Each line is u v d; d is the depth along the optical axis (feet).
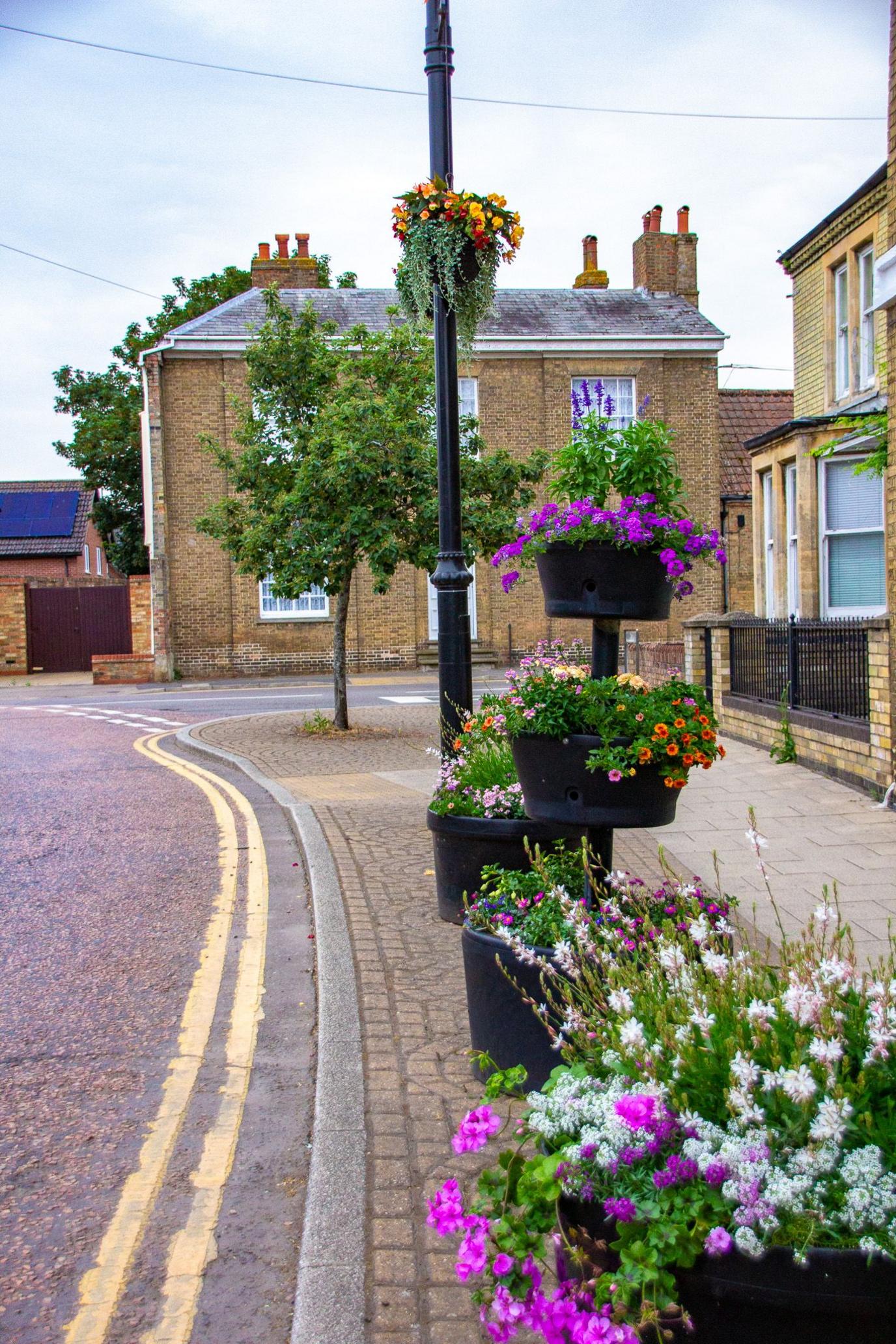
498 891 14.02
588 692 12.71
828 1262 6.89
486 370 85.76
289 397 49.67
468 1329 8.90
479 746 19.34
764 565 55.72
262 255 90.53
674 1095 7.82
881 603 47.14
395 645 87.20
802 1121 7.34
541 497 78.69
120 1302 9.59
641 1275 6.89
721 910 12.32
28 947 19.27
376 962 17.46
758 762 34.04
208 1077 14.16
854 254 49.55
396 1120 12.33
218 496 84.07
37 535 150.00
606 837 13.48
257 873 24.48
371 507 43.45
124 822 29.89
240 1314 9.41
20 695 76.69
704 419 87.35
